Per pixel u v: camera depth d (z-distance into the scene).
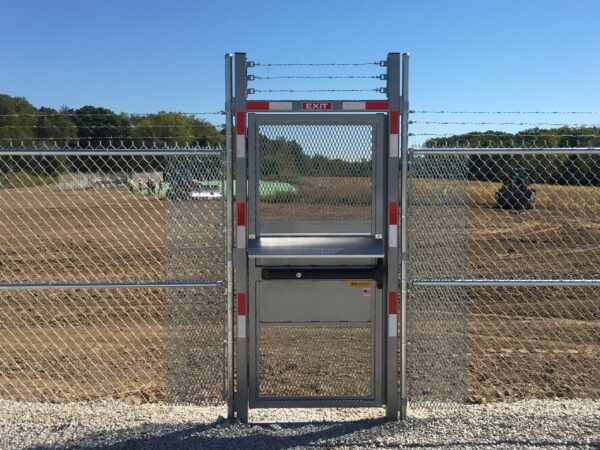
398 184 4.54
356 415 4.96
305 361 4.85
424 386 4.94
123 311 9.25
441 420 4.71
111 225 20.48
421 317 4.95
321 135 4.54
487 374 6.58
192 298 4.86
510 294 10.26
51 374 6.70
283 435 4.47
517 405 5.11
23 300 9.98
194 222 4.80
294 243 4.50
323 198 4.56
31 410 4.96
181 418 4.81
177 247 4.83
